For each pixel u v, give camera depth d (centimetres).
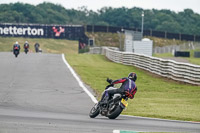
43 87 7362
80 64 12494
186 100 6912
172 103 6475
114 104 4466
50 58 14512
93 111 4600
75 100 6069
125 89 4478
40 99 6019
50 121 4047
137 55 12238
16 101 5719
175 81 9456
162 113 5369
